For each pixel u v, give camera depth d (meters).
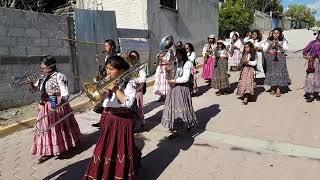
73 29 9.80
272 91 9.64
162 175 5.13
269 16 38.94
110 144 4.39
